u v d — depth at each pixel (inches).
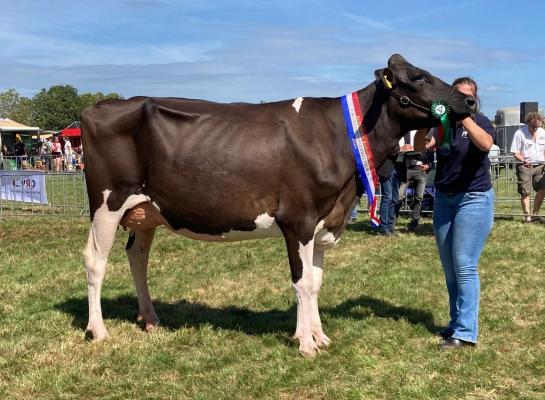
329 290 268.1
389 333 207.3
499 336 203.2
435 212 201.5
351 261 330.3
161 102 195.3
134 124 192.5
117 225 202.1
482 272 292.7
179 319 229.0
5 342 202.5
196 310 241.6
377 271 302.8
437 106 178.2
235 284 283.6
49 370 179.6
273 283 284.0
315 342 196.2
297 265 187.0
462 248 191.6
